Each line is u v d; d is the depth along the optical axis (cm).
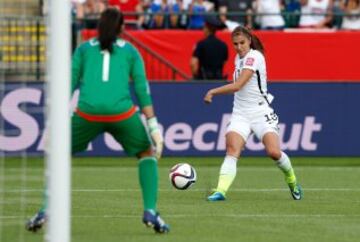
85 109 2942
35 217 3034
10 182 4734
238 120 4016
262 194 4259
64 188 2511
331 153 6062
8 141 5725
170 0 7319
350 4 7375
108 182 4759
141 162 3008
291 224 3341
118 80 2948
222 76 6581
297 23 7406
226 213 3597
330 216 3553
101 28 2975
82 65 2995
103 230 3159
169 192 4294
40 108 5719
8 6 6097
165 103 5959
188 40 7038
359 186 4650
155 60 6856
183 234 3084
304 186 4638
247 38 3956
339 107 6056
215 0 7488
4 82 5709
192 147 5991
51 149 2517
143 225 3275
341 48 7150
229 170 4000
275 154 3975
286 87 6009
